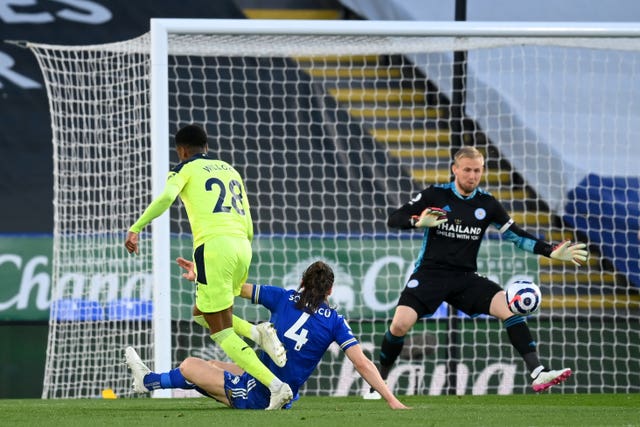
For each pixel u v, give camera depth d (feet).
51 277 120.57
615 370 117.50
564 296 122.31
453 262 89.97
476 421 61.21
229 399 71.56
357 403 87.15
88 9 142.41
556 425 58.29
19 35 139.85
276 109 135.33
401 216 88.12
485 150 142.00
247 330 74.69
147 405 81.51
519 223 138.31
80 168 133.69
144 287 120.26
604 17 150.71
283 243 121.49
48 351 113.19
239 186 77.05
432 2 149.07
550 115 138.92
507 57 144.36
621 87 144.25
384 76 148.77
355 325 119.75
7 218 130.93
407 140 143.64
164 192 73.41
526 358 87.92
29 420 63.00
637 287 128.47
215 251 73.51
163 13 143.84
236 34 104.88
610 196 138.82
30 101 136.67
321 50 117.29
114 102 136.77
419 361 118.21
